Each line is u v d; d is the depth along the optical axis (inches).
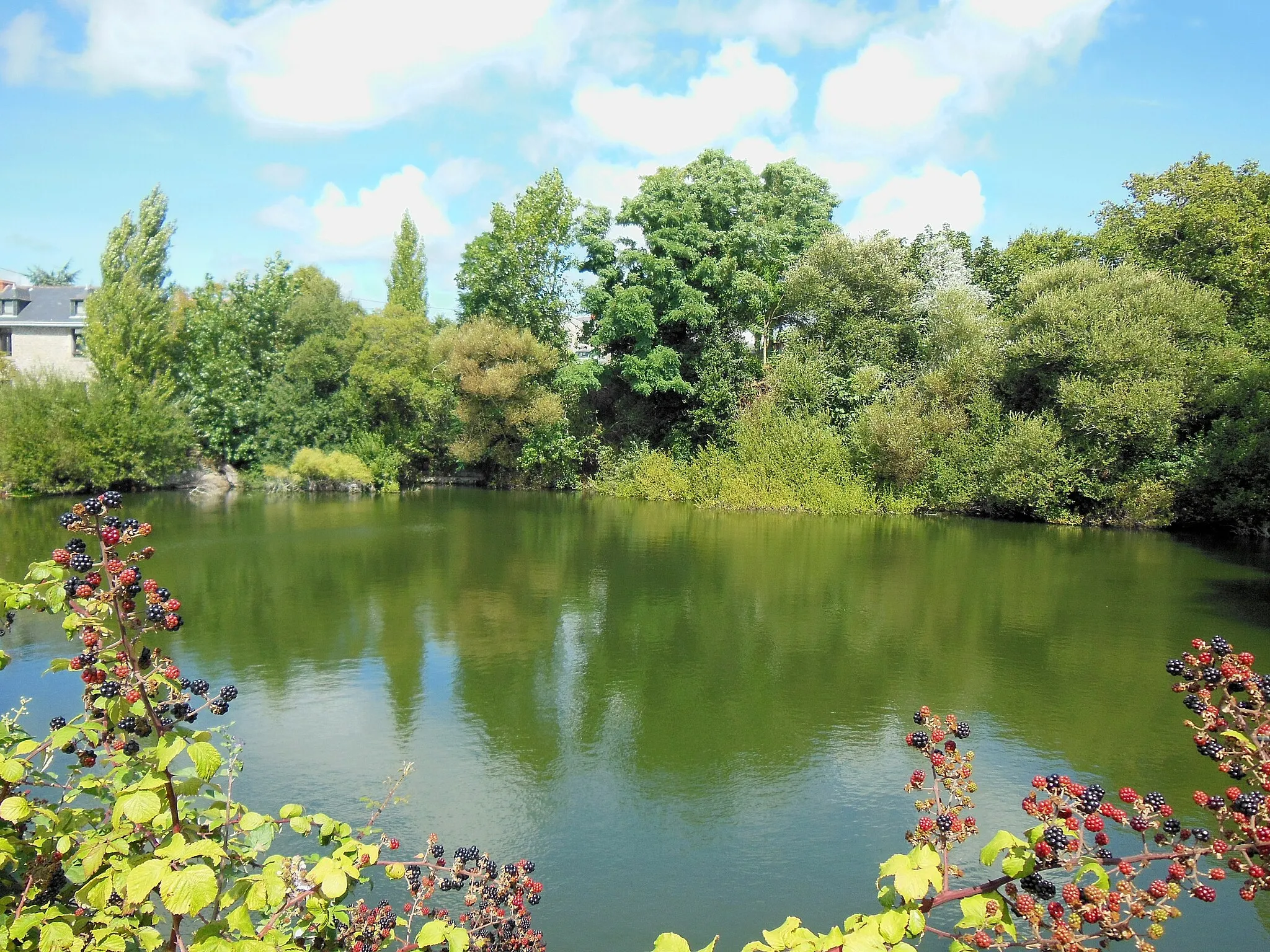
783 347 1212.5
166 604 95.0
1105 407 887.7
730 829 231.6
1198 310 908.0
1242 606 493.4
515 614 458.9
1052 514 933.2
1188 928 189.2
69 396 1062.4
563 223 1331.2
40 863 94.5
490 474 1391.5
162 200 1280.8
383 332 1362.0
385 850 214.4
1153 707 324.5
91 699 91.4
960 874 91.0
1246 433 811.4
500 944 130.5
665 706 323.3
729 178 1258.6
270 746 278.4
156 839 92.4
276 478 1242.0
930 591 532.7
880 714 317.7
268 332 1382.9
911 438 999.0
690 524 878.4
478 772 262.8
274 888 86.2
